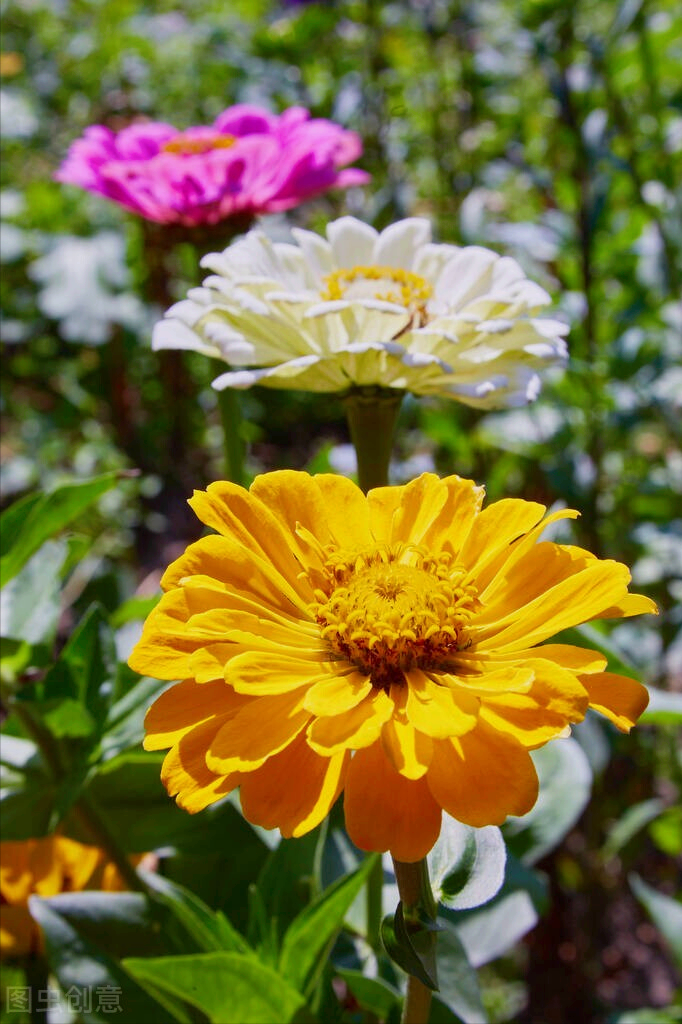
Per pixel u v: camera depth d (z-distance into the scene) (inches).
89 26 40.9
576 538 19.5
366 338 12.0
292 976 10.6
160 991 10.7
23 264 33.7
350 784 8.5
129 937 11.4
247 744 8.5
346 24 27.5
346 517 10.2
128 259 32.5
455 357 12.1
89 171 15.1
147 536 28.7
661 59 21.6
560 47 19.5
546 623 9.0
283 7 27.6
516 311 12.0
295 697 8.8
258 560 9.5
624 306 20.4
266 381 12.1
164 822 12.8
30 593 12.2
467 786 8.4
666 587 20.0
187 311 12.8
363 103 26.1
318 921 10.4
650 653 19.7
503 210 26.4
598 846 19.0
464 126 27.8
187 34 37.6
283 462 32.9
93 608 12.1
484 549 9.9
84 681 12.0
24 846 12.7
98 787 12.8
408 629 9.3
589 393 19.0
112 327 30.4
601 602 8.8
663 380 20.0
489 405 12.1
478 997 11.3
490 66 26.5
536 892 13.2
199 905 11.4
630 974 19.8
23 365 33.1
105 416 32.6
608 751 15.9
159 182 14.4
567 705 8.3
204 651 8.7
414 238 13.7
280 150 14.6
